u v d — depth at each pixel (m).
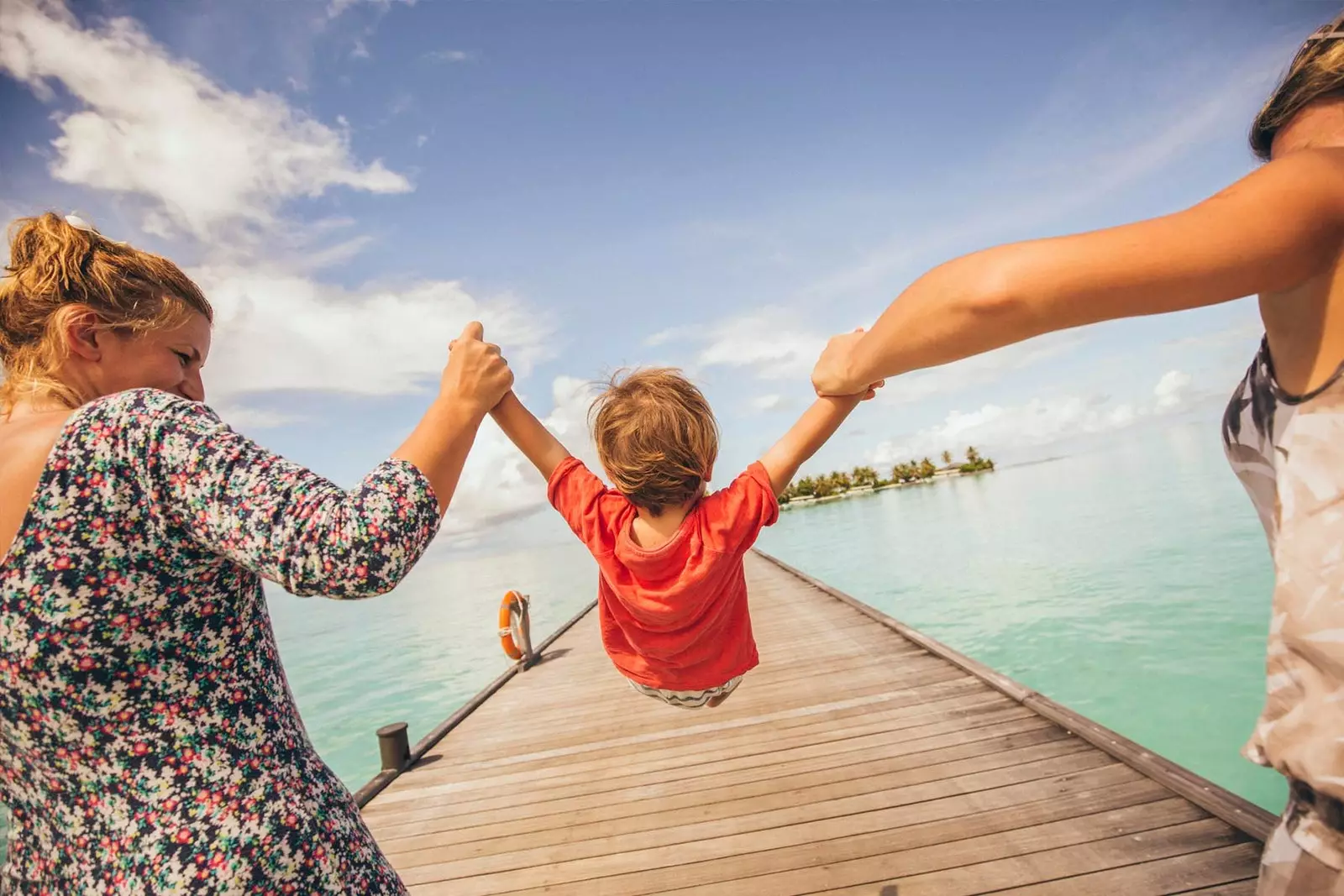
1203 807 2.89
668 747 4.62
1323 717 0.59
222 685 0.88
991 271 0.58
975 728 4.14
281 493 0.80
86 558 0.80
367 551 0.78
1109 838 2.79
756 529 1.25
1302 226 0.53
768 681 5.93
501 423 1.35
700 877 2.98
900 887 2.70
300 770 0.93
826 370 1.14
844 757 4.00
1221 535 17.27
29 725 0.82
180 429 0.83
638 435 1.30
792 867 2.95
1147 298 0.55
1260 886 0.68
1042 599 13.82
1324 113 0.64
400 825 3.90
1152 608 11.70
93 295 0.90
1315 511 0.59
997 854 2.81
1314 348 0.59
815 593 10.92
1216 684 7.90
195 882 0.81
